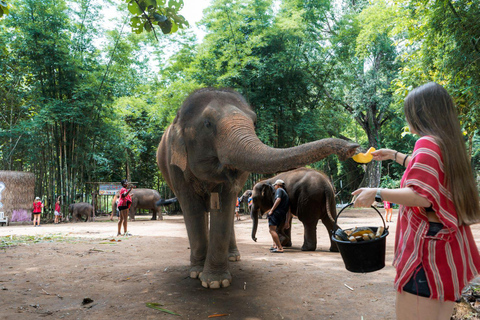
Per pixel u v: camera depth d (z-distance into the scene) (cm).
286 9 2258
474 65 679
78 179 2177
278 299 388
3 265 574
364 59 2597
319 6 2280
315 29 2509
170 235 1114
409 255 187
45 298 394
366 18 1742
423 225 185
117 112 2238
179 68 2262
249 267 552
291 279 473
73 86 1995
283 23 1969
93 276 495
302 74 2089
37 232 1251
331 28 2714
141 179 3105
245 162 334
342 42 2350
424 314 181
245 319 330
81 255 672
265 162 310
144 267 555
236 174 396
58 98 2030
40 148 2067
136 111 2405
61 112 1873
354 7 2648
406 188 178
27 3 1847
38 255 671
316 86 2389
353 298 391
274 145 2072
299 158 277
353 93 2727
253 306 365
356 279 473
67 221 2053
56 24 1909
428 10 759
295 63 2031
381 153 232
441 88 197
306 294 406
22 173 1972
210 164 403
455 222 176
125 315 339
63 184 2075
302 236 1075
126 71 2192
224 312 348
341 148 246
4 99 1988
